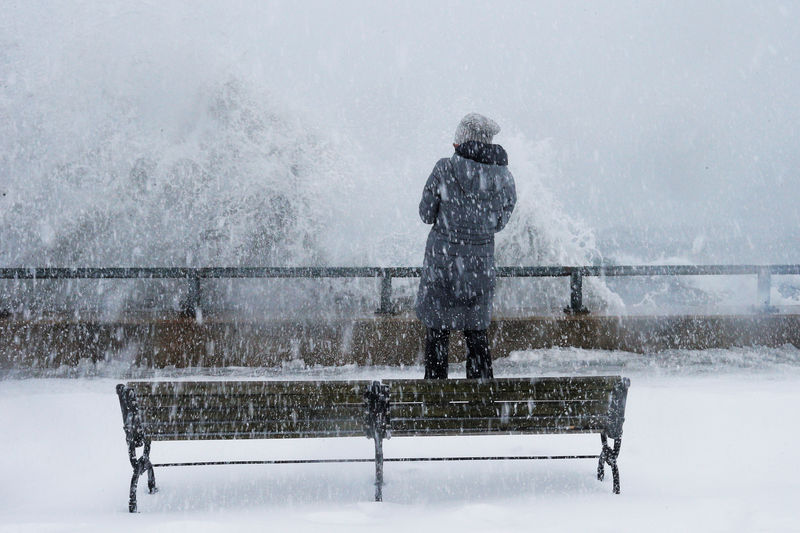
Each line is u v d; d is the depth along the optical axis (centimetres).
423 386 363
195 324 662
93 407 538
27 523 284
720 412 519
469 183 464
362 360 675
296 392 356
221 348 666
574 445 469
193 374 645
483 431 372
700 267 701
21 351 652
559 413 371
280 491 377
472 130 466
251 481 399
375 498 356
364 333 675
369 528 278
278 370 659
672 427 490
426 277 491
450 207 472
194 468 427
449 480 395
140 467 352
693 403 541
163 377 634
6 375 636
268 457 447
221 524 271
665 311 727
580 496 356
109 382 614
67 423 504
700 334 702
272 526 283
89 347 656
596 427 374
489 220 477
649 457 435
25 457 439
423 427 368
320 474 412
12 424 500
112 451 453
